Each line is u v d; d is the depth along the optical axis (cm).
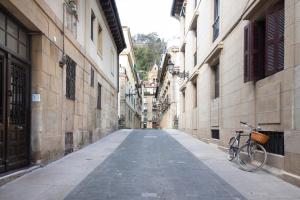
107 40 2338
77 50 1380
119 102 4072
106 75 2233
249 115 1048
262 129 941
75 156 1188
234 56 1219
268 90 901
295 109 743
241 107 1130
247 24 1055
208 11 1695
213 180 798
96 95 1828
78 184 746
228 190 703
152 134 2358
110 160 1100
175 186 733
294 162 749
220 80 1432
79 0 1428
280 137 852
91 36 1772
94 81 1767
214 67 1656
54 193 668
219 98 1456
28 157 935
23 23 881
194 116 2148
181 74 2789
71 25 1280
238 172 899
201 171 912
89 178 809
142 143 1686
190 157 1184
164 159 1129
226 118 1330
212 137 1638
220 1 1431
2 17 795
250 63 1006
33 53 955
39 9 927
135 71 5994
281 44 848
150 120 10112
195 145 1606
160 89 6212
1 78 788
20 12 809
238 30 1170
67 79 1225
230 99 1272
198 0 2017
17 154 873
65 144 1203
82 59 1479
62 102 1155
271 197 652
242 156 970
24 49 920
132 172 889
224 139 1359
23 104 908
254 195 666
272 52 889
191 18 2312
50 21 1023
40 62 954
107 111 2264
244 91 1097
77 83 1380
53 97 1056
